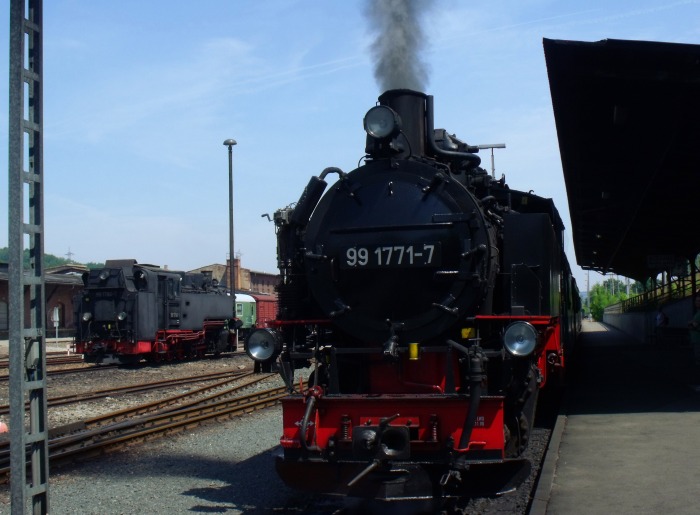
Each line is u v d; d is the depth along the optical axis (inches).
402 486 253.4
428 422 260.1
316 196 321.1
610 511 237.1
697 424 390.0
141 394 663.1
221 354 1369.3
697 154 609.6
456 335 292.7
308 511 272.7
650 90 485.1
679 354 959.6
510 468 258.7
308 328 317.1
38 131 219.1
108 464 365.7
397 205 300.8
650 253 1325.0
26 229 214.4
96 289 1013.8
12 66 210.5
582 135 595.2
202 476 336.8
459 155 331.0
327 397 266.4
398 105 327.9
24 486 210.4
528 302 299.4
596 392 557.9
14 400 209.6
